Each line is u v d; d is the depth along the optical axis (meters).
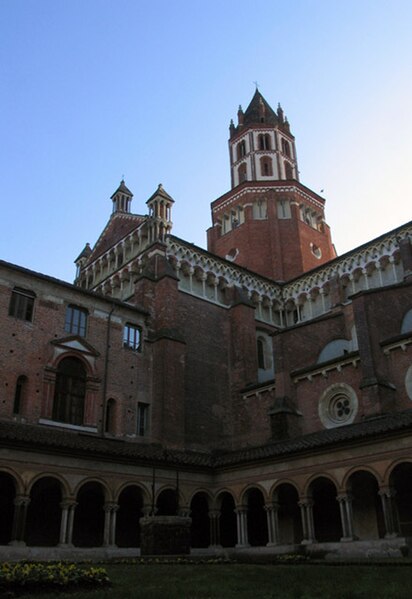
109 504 30.78
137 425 39.34
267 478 33.16
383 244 47.12
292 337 43.34
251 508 37.88
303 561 22.27
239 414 44.91
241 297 49.19
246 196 63.75
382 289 38.12
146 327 42.66
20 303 35.59
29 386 34.19
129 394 39.50
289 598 11.99
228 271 51.34
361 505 31.70
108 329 39.91
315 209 66.06
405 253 44.38
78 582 14.17
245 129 70.25
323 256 63.81
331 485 33.91
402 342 34.81
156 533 27.00
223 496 36.50
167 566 21.17
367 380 34.69
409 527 29.36
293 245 60.75
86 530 33.06
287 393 40.78
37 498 31.56
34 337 35.44
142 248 48.66
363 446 28.67
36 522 31.03
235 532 38.34
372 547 26.16
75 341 37.41
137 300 44.44
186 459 35.78
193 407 42.97
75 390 36.78
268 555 29.64
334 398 38.47
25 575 13.82
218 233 65.69
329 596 12.10
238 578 16.03
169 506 35.31
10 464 27.47
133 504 35.53
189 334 45.44
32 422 33.56
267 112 72.25
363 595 12.04
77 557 28.09
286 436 38.66
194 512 37.91
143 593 12.95
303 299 53.47
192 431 42.03
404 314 38.62
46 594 13.04
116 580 16.02
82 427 35.91
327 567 18.67
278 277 58.06
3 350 33.62
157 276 44.97
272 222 61.72
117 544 33.84
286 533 34.97
